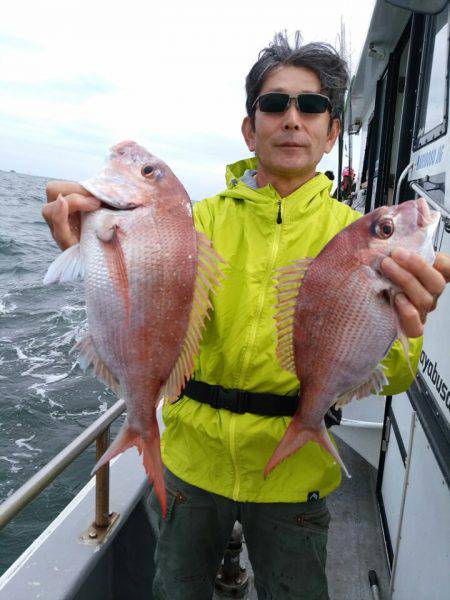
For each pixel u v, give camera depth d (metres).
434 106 2.46
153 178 1.51
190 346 1.55
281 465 1.72
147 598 2.51
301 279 1.55
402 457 2.53
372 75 5.01
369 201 5.22
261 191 1.80
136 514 2.50
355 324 1.47
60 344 12.62
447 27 2.30
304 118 1.70
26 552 2.06
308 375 1.55
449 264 1.39
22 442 8.04
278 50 1.74
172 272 1.49
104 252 1.48
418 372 2.23
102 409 9.25
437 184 2.15
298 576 1.76
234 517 1.87
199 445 1.78
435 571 1.78
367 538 2.92
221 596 2.46
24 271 23.11
